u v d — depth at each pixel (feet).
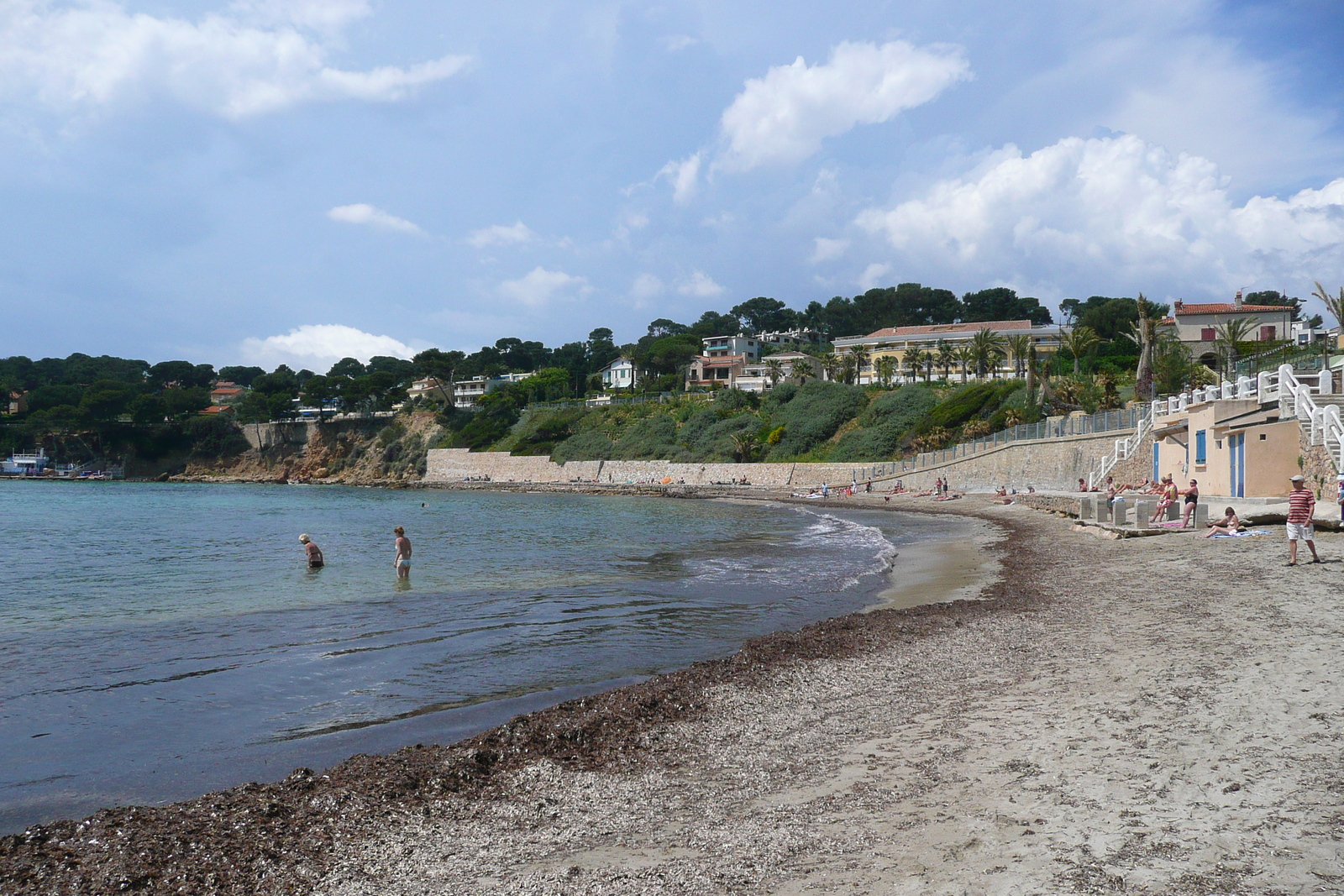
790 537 127.03
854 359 410.72
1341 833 18.33
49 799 27.96
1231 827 19.15
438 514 203.72
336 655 49.42
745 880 19.21
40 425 505.66
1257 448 92.84
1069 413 226.58
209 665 47.01
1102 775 23.41
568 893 19.39
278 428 513.45
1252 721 26.53
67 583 83.92
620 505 238.68
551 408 432.25
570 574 85.46
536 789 27.30
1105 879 17.28
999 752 26.84
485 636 54.80
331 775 28.43
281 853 22.56
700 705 36.63
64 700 39.99
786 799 24.85
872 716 33.47
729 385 449.48
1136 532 89.04
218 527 167.22
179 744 33.68
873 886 18.21
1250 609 45.37
